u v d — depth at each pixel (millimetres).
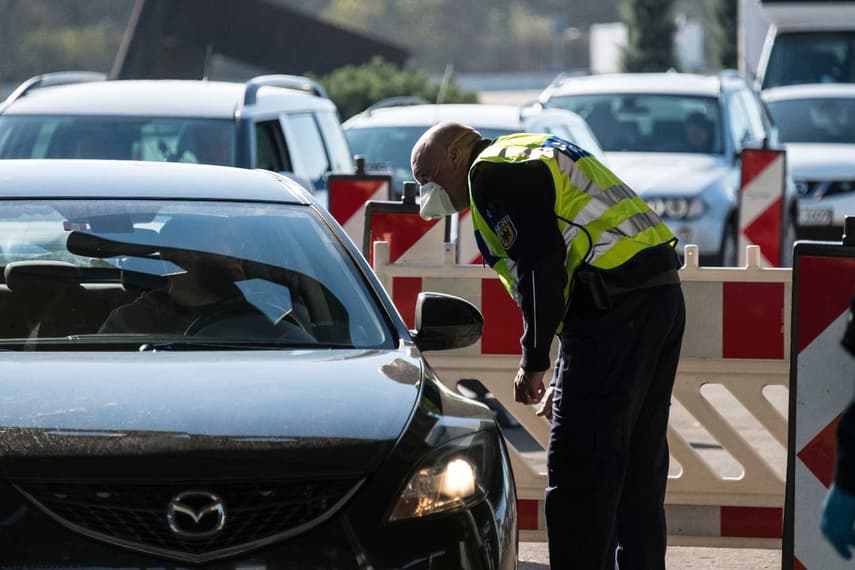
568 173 14227
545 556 18172
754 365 17391
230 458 11219
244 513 11078
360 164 28641
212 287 14273
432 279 18047
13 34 173375
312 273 14703
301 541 11086
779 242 36062
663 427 15102
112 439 11258
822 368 13516
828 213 47094
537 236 13953
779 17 58469
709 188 38875
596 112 43156
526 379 14242
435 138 14953
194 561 10820
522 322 17859
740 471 22844
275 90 33500
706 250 38438
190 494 10977
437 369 17984
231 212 15320
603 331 14352
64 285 14055
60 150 30047
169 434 11352
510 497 12414
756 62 61250
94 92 31656
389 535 11305
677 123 42625
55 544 10758
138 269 14320
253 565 10914
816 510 13539
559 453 14539
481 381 17984
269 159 31156
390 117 39656
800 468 13586
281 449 11383
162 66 68375
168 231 14828
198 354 13125
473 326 14633
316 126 35062
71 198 15102
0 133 30500
